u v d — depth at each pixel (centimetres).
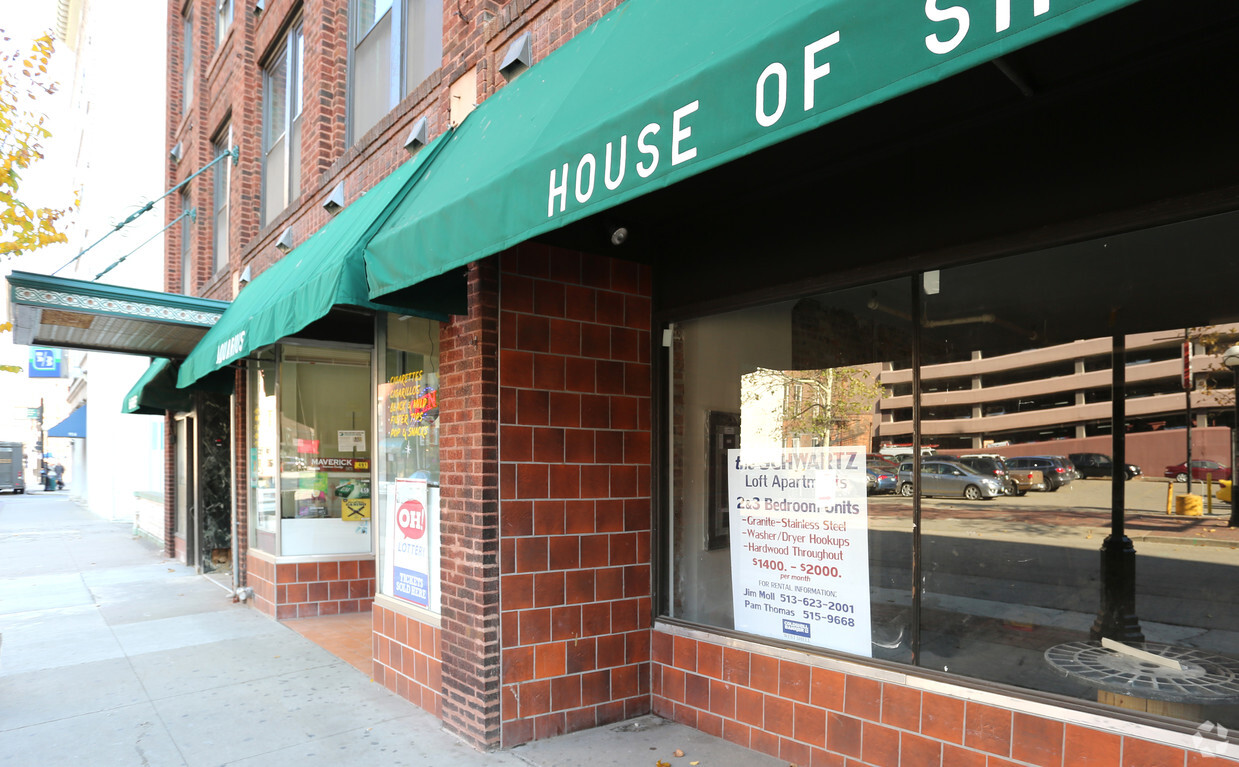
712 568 502
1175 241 311
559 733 488
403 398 629
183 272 1616
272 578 874
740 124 262
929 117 368
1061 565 342
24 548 1620
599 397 520
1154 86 307
